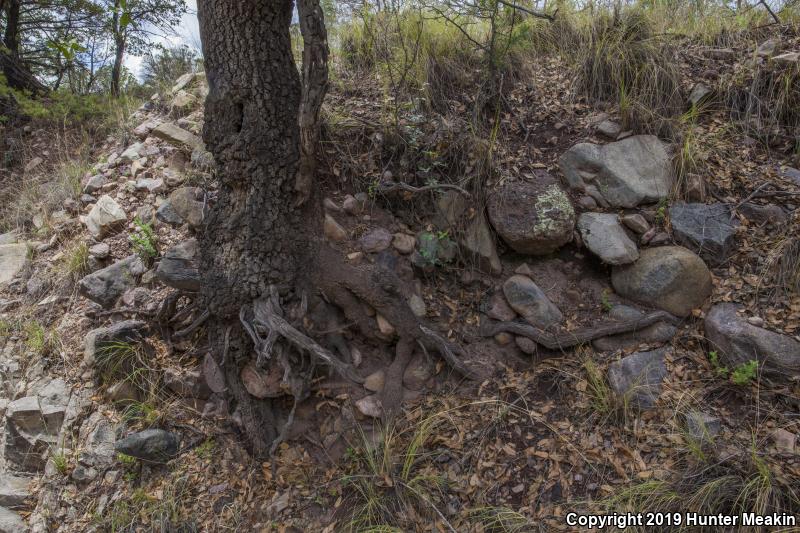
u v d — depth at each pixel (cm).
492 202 397
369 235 391
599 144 424
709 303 360
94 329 395
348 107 457
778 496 269
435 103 455
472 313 386
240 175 340
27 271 465
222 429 354
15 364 404
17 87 750
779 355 318
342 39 541
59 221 491
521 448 325
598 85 465
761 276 356
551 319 372
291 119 348
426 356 359
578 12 528
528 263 402
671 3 541
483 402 347
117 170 502
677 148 412
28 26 862
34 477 360
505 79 477
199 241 361
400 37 499
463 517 299
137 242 413
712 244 373
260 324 329
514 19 472
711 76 467
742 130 438
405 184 387
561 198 390
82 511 336
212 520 322
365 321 363
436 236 393
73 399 373
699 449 295
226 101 338
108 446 351
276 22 342
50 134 629
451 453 327
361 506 314
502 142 434
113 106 638
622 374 340
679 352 348
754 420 308
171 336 382
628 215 395
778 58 446
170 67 709
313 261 355
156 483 339
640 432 315
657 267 364
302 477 334
